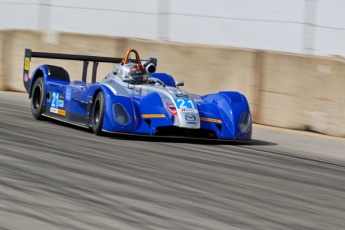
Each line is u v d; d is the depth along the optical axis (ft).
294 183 69.72
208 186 63.67
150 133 89.86
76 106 99.30
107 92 90.94
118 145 84.58
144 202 55.01
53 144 81.10
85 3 187.62
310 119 122.21
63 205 52.03
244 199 59.36
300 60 123.24
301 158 90.38
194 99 102.78
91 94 94.38
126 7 180.45
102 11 184.85
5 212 48.93
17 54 163.53
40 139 84.48
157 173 67.72
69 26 190.60
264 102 127.95
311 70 121.90
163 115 90.99
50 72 109.60
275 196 61.87
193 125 90.12
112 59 116.57
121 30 181.47
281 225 51.39
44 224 46.73
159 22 174.50
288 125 124.77
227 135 94.99
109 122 88.99
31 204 51.65
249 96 130.11
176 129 91.56
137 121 90.68
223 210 54.54
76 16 189.37
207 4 167.63
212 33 167.22
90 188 58.44
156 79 104.37
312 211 57.00
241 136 96.32
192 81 138.41
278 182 69.36
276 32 158.30
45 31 161.38
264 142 105.40
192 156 81.15
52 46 160.56
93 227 46.78
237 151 90.07
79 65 157.07
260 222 51.75
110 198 55.42
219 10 166.20
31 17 197.47
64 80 110.52
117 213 50.90
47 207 51.11
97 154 76.13
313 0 153.89
